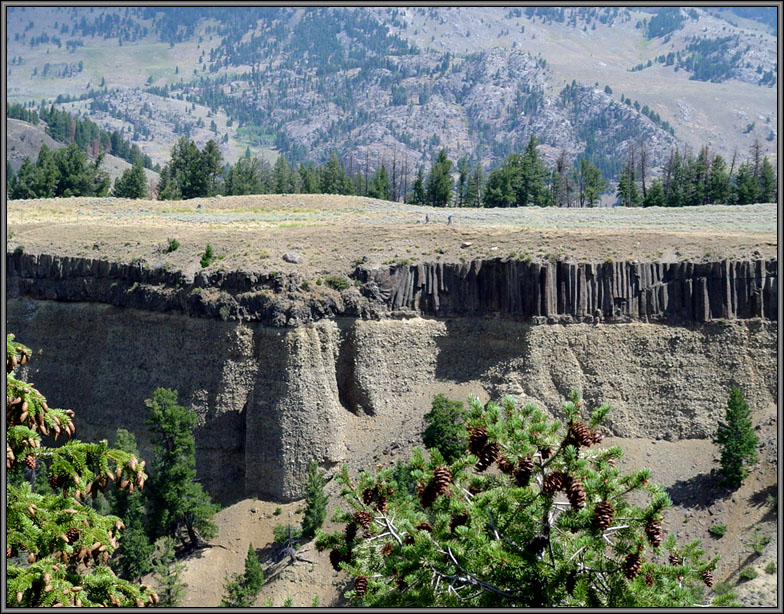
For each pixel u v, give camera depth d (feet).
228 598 259.60
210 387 319.47
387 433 307.37
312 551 267.39
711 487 274.16
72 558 74.69
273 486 302.25
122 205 534.37
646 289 312.71
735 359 299.99
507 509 80.38
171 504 278.26
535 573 81.00
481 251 331.36
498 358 316.81
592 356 309.63
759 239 320.29
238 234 366.02
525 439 79.56
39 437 76.28
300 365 310.45
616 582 81.76
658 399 301.63
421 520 95.55
